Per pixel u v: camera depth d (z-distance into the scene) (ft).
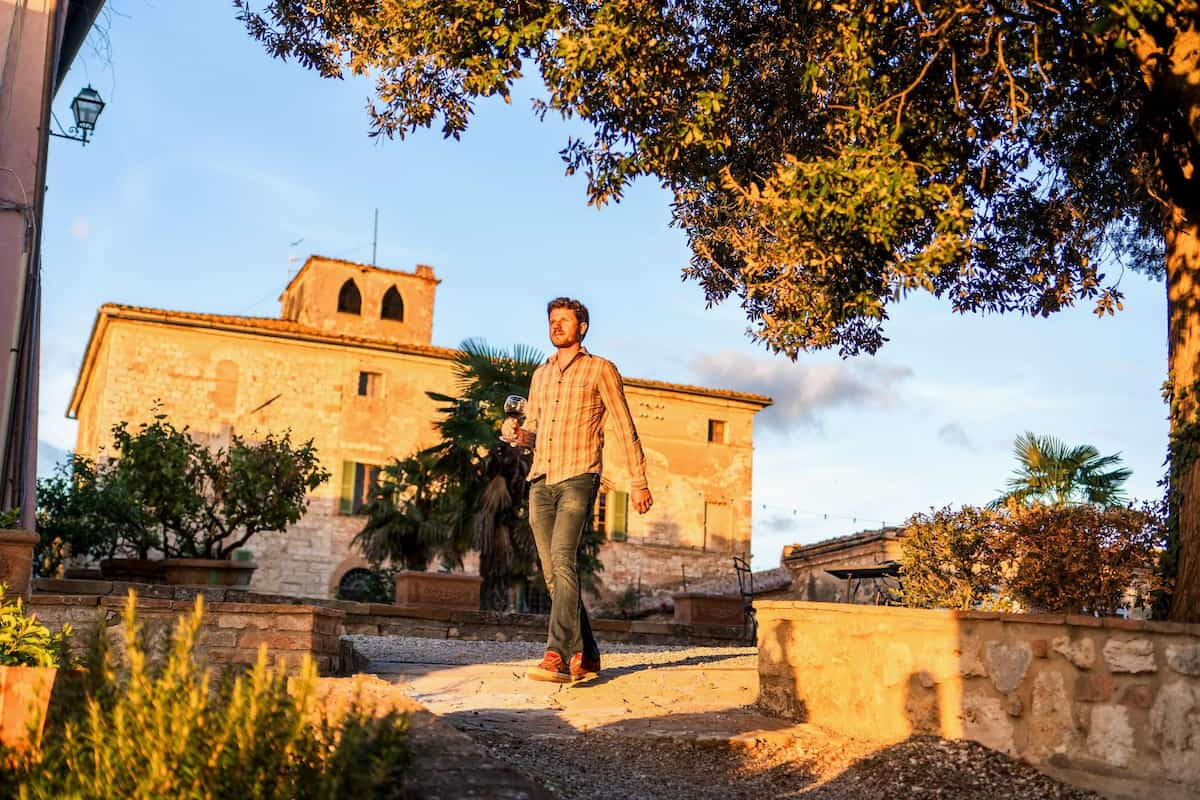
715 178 27.81
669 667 24.09
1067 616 16.15
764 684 19.79
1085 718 15.78
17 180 33.35
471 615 45.21
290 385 108.68
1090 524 27.89
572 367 20.94
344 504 108.17
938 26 23.32
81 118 39.55
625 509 121.60
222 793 8.34
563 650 21.02
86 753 9.17
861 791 15.37
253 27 30.48
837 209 20.39
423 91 27.78
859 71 22.15
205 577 43.45
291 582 104.78
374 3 28.84
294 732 8.68
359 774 8.25
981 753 16.43
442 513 69.51
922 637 17.47
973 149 26.22
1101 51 22.95
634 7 22.85
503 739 16.51
